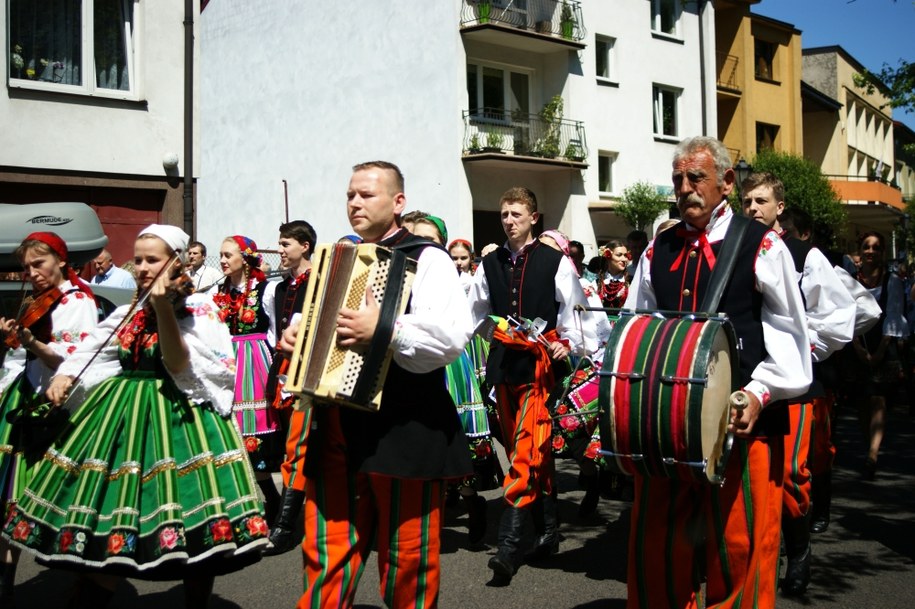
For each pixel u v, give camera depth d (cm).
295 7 2375
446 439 328
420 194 2150
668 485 342
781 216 560
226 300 620
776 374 329
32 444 375
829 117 3866
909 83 1728
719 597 343
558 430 582
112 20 1198
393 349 308
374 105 2223
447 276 334
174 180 1232
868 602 467
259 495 379
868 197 3625
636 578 349
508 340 521
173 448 364
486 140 2117
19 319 440
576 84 2330
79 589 363
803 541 479
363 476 326
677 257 358
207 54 2570
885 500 704
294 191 2394
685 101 2656
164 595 481
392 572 325
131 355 375
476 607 461
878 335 788
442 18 2097
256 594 478
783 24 3181
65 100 1150
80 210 766
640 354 321
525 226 548
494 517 651
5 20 1108
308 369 309
